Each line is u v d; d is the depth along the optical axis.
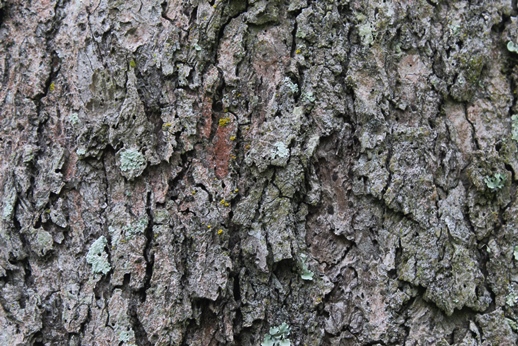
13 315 0.66
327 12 0.69
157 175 0.67
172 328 0.66
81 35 0.69
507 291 0.68
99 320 0.66
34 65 0.69
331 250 0.68
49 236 0.67
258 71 0.69
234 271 0.67
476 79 0.70
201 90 0.68
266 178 0.67
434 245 0.68
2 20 0.70
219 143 0.68
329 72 0.69
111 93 0.68
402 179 0.68
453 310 0.67
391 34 0.70
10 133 0.68
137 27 0.69
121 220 0.67
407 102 0.69
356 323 0.67
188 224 0.67
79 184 0.67
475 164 0.69
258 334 0.67
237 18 0.69
